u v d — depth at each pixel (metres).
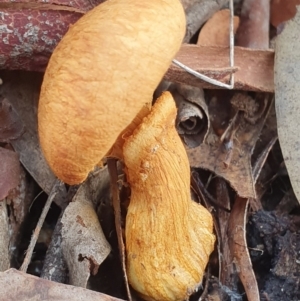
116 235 0.22
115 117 0.16
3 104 0.23
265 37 0.26
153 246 0.20
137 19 0.16
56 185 0.22
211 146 0.24
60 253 0.21
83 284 0.20
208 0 0.26
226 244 0.23
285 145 0.23
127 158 0.19
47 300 0.18
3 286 0.18
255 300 0.21
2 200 0.22
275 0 0.26
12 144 0.23
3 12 0.21
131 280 0.21
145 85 0.16
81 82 0.16
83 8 0.22
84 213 0.21
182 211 0.20
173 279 0.20
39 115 0.17
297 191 0.23
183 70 0.23
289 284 0.22
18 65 0.22
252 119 0.25
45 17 0.21
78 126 0.16
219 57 0.24
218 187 0.24
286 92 0.23
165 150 0.19
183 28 0.17
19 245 0.23
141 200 0.20
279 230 0.23
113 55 0.16
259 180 0.25
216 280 0.22
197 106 0.24
